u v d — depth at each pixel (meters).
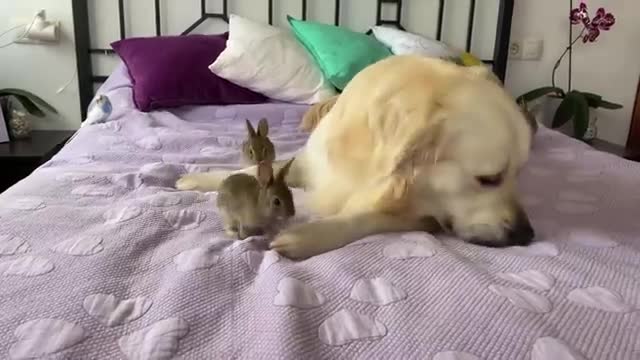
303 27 2.79
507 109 1.28
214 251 1.09
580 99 3.09
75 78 3.03
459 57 2.84
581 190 1.64
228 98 2.59
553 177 1.77
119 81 2.63
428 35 3.24
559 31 3.32
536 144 2.18
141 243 1.11
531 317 0.86
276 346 0.78
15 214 1.25
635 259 1.14
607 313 0.90
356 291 0.94
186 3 3.01
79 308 0.87
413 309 0.89
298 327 0.82
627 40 3.38
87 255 1.04
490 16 3.26
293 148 2.06
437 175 1.27
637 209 1.48
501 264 1.10
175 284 0.94
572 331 0.84
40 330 0.81
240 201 1.16
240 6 3.07
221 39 2.76
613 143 3.43
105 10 2.97
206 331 0.83
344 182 1.38
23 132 2.90
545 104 3.39
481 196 1.27
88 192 1.45
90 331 0.82
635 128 3.48
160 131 2.19
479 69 1.42
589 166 1.90
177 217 1.26
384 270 1.02
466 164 1.24
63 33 2.96
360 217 1.26
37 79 3.01
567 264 1.08
